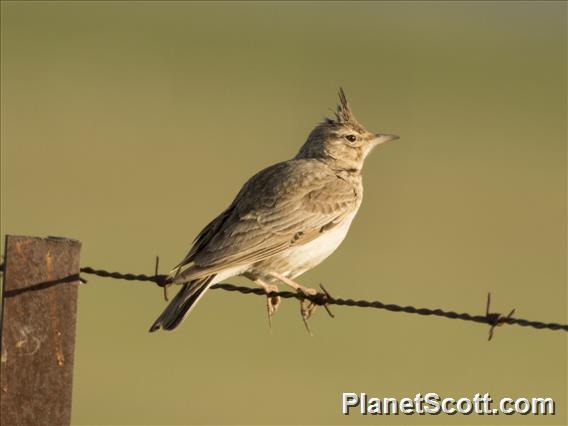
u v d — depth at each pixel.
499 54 99.19
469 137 71.56
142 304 36.31
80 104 72.44
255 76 86.56
